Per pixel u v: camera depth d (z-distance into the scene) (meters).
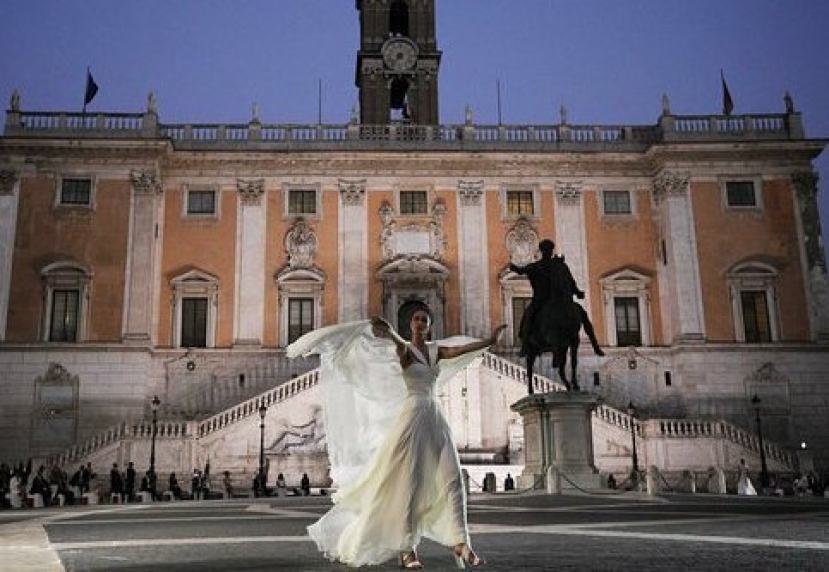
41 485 26.00
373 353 5.98
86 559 6.09
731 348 40.81
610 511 11.26
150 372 39.81
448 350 5.67
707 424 35.38
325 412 5.95
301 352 5.95
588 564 5.16
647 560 5.34
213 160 42.62
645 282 42.72
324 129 44.44
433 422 5.21
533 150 43.47
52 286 40.00
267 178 42.97
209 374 40.19
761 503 13.91
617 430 35.12
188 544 7.29
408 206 43.16
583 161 43.78
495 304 42.19
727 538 6.85
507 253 42.78
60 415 38.41
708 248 42.19
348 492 5.43
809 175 43.12
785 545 6.23
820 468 39.94
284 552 6.44
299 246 42.25
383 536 4.98
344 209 42.88
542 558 5.53
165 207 42.31
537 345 19.56
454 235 42.91
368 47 49.12
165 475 33.88
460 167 43.62
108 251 40.41
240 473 34.34
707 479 31.59
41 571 5.29
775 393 40.59
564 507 12.54
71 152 41.16
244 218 42.44
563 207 43.53
